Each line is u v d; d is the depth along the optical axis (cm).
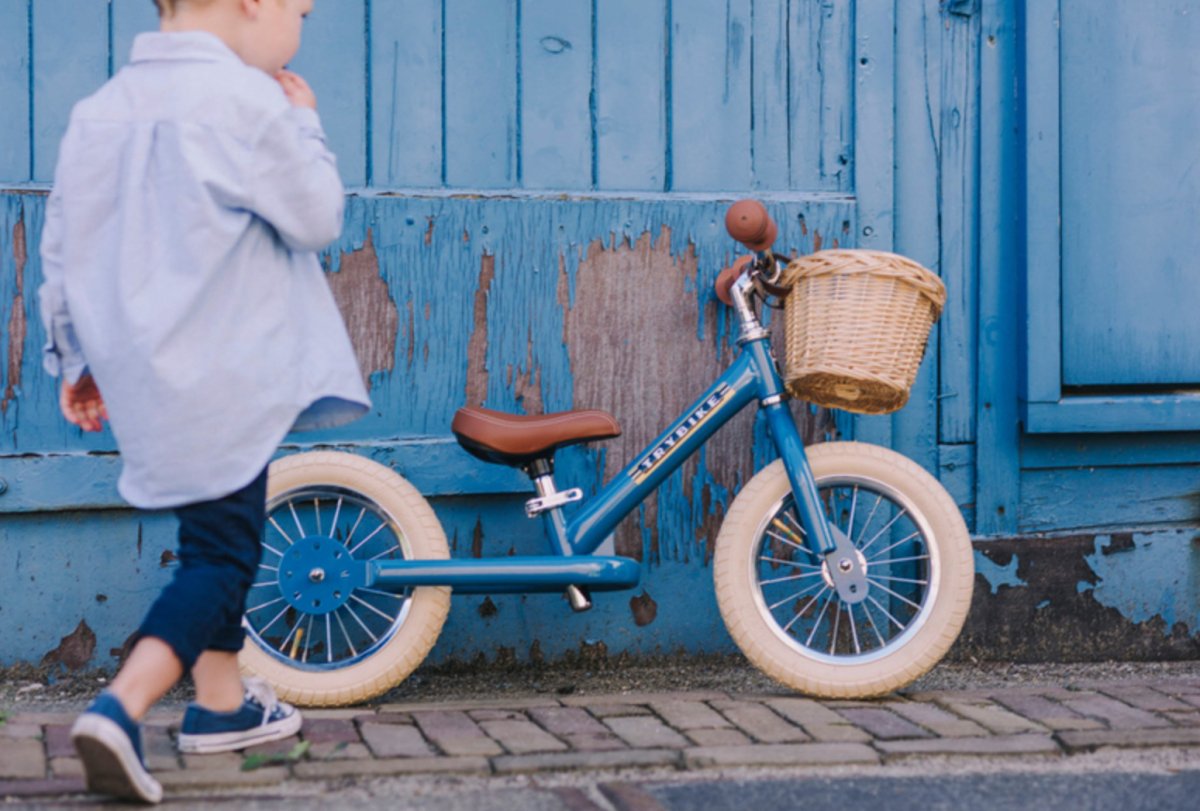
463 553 316
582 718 261
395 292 309
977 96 341
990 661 337
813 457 300
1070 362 341
